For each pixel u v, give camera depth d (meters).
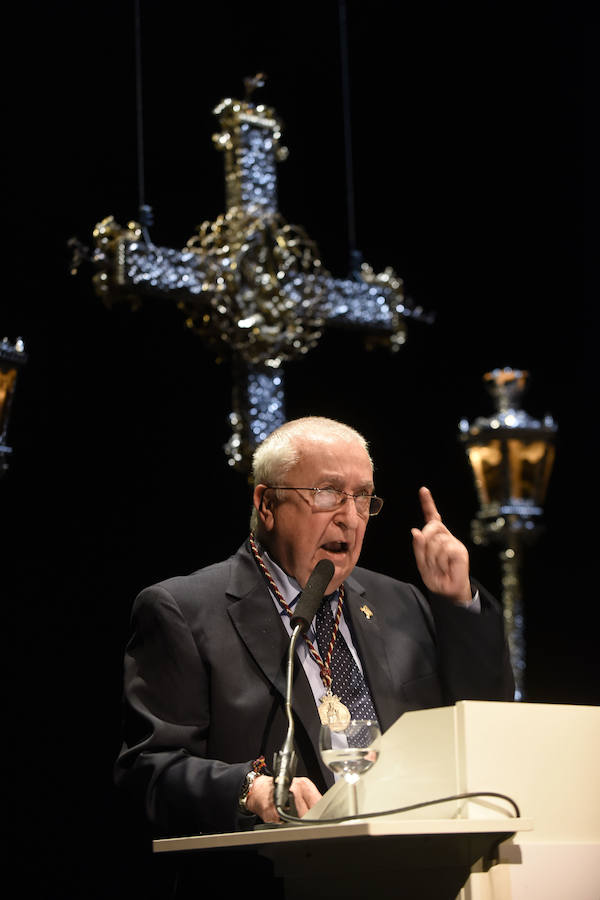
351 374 15.54
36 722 12.53
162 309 13.76
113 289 10.95
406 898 5.48
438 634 7.34
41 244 13.05
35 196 13.07
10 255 12.86
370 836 4.82
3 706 12.41
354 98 16.02
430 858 5.41
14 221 12.92
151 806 6.54
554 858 5.39
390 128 16.25
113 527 13.18
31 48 13.28
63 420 13.04
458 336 16.47
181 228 13.98
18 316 12.84
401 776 5.41
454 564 7.07
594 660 16.28
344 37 15.74
